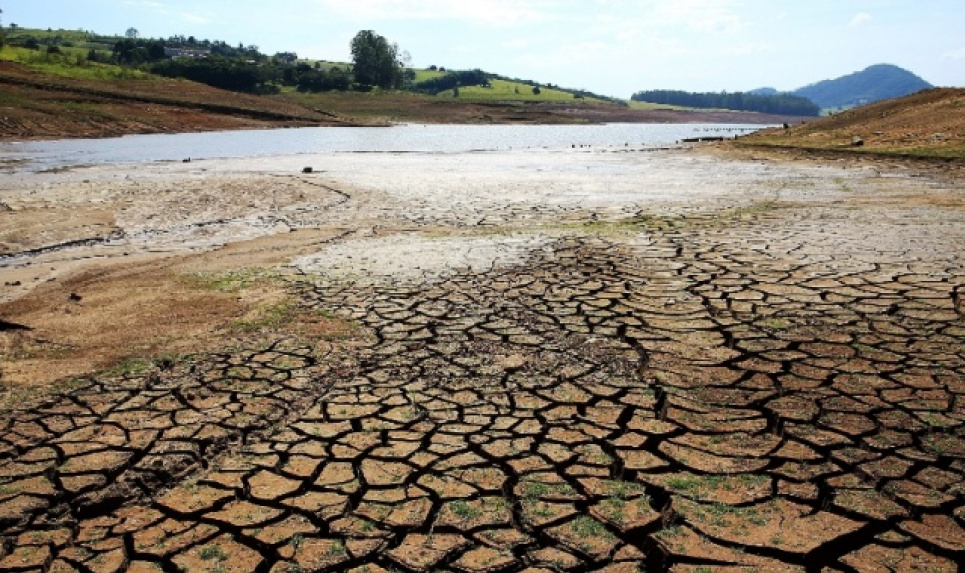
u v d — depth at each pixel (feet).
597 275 23.54
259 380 15.44
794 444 12.06
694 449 12.00
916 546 9.31
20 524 10.41
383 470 11.57
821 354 16.08
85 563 9.45
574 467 11.50
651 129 212.02
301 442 12.58
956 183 45.34
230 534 9.99
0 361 16.98
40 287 24.34
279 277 24.43
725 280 22.49
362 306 20.71
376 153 85.46
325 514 10.38
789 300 20.20
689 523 9.91
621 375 15.29
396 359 16.53
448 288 22.40
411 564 9.23
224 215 38.73
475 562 9.23
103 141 101.04
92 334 18.92
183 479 11.54
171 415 13.79
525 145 110.01
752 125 304.50
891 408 13.28
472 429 12.92
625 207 39.37
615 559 9.22
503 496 10.73
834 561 9.04
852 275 22.63
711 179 53.21
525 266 25.00
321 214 38.60
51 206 41.24
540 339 17.63
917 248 26.25
